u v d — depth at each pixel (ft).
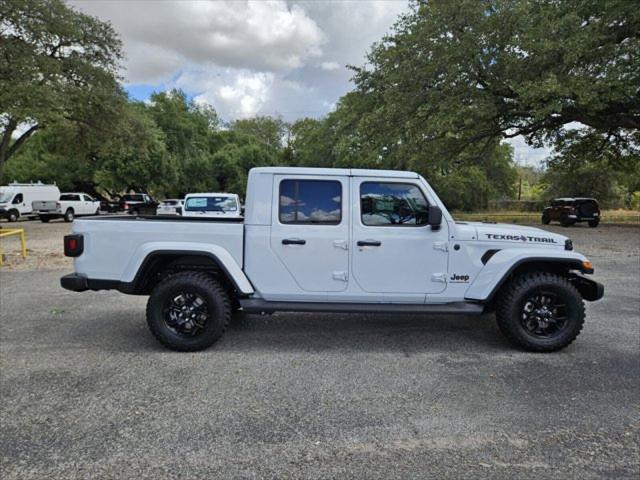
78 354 14.20
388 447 9.00
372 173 14.83
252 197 14.71
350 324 17.79
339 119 126.21
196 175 143.02
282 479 7.92
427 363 13.65
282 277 14.74
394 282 14.79
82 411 10.39
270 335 16.31
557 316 14.71
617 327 17.44
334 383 12.12
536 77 52.13
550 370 13.12
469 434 9.53
